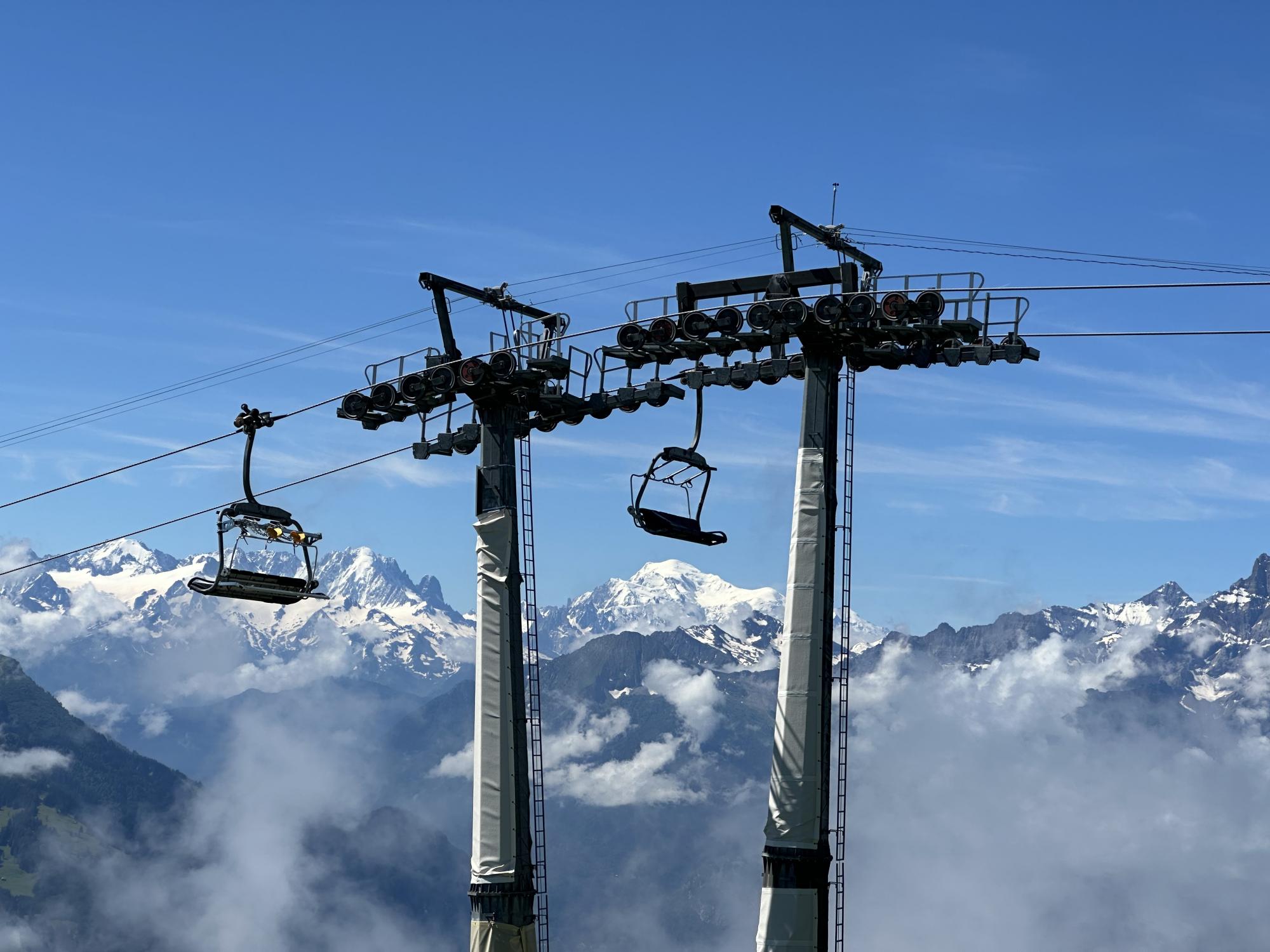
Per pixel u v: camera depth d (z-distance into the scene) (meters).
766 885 40.66
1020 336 40.94
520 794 48.44
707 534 47.19
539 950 48.38
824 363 42.53
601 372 48.34
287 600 51.66
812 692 41.06
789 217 44.03
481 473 50.16
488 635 49.25
